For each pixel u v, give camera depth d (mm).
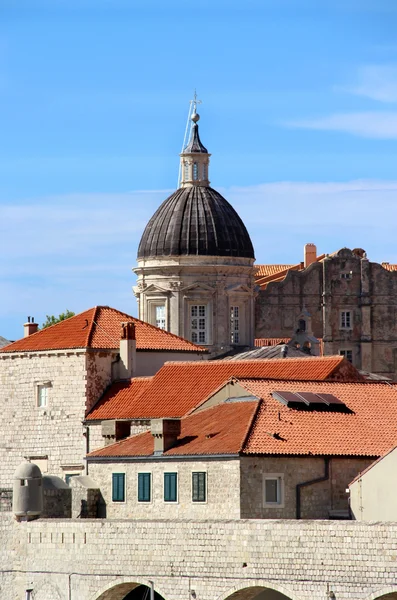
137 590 166000
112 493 182000
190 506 172375
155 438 178375
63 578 166000
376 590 140375
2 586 172750
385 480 162625
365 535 141375
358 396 185500
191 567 154500
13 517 172250
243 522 150250
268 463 168125
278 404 178625
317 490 170000
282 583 146875
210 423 179125
